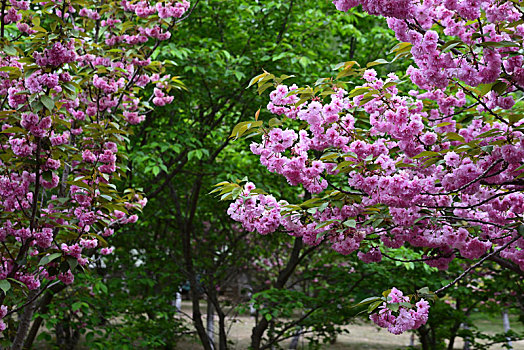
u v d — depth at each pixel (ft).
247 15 22.54
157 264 26.99
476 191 9.10
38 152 11.23
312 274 25.18
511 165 9.00
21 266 12.15
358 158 9.45
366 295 23.39
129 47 15.93
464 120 9.61
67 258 11.70
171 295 27.22
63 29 11.29
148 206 26.58
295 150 9.77
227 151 26.96
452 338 28.55
